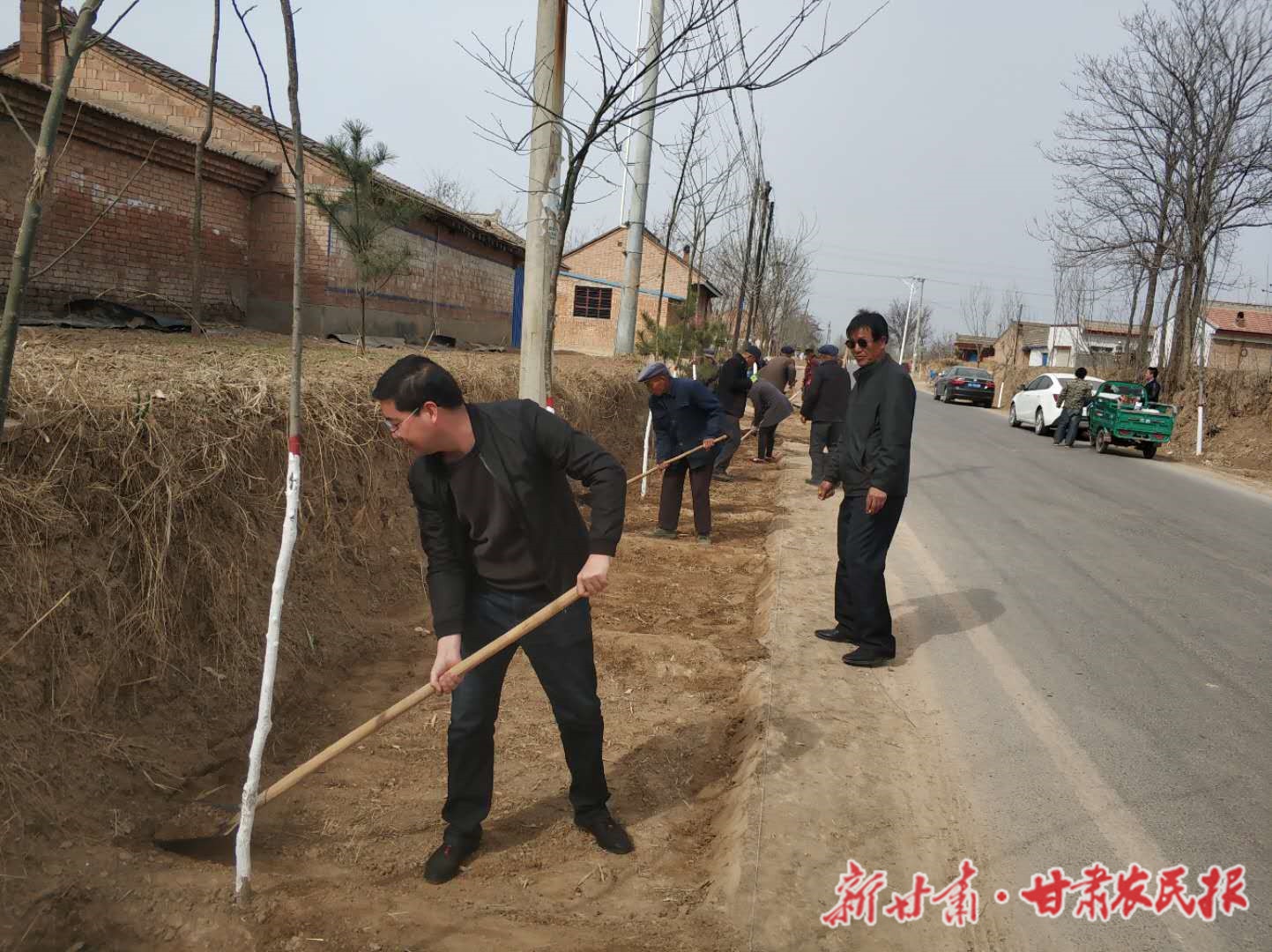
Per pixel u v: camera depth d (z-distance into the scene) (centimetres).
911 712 432
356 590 527
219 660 396
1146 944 274
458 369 820
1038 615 599
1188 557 807
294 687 426
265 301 1528
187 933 259
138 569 364
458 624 291
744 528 869
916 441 1705
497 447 282
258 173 1477
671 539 798
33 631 310
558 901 288
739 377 1117
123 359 519
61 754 304
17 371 376
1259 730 435
